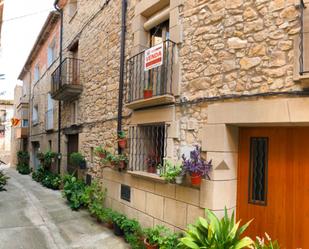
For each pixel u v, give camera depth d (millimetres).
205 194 3570
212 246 2943
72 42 9023
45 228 5293
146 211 4625
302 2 2840
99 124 6730
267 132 3447
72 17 9211
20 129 19188
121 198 5402
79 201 6578
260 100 3197
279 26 3094
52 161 11312
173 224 4043
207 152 3637
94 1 7367
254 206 3494
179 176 3740
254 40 3299
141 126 5059
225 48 3576
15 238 4770
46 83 13359
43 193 8867
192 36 4023
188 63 4055
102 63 6734
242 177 3625
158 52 4344
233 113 3402
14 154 23922
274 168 3363
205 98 3744
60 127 10469
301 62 2820
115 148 5820
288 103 2977
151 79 4727
